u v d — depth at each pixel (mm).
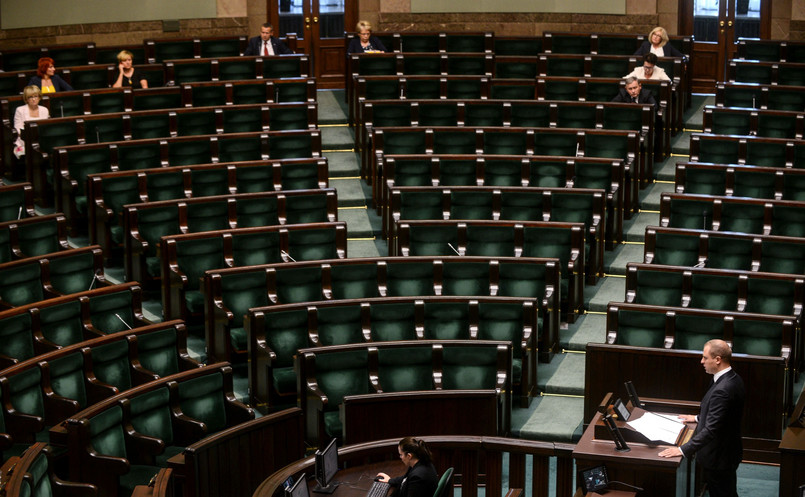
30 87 12000
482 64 14352
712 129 12641
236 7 16578
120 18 16156
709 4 16062
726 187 11266
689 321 8750
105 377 8352
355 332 9102
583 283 10305
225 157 11961
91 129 12039
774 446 8070
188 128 12469
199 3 16438
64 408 7953
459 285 9805
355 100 13516
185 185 11180
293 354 8984
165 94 13055
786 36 15719
